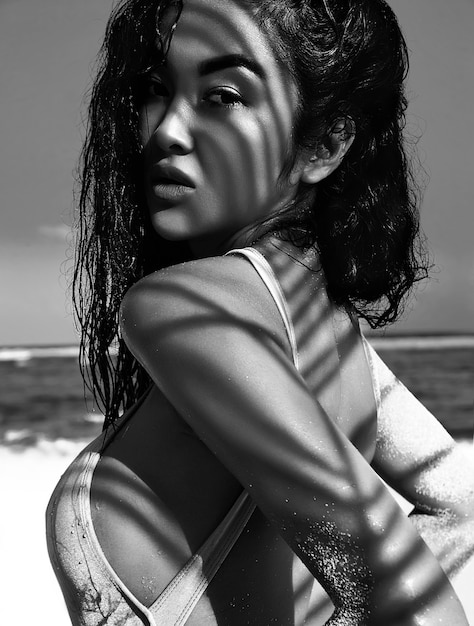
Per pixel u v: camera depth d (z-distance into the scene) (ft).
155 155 2.69
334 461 2.20
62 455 40.16
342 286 2.84
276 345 2.35
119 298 2.96
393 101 2.88
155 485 2.61
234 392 2.23
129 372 3.09
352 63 2.70
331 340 2.84
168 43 2.63
